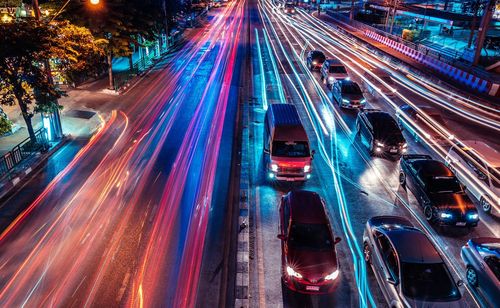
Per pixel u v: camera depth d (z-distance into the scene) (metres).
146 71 32.34
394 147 17.25
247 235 11.69
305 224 10.73
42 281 9.73
